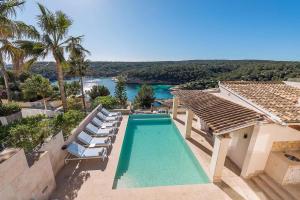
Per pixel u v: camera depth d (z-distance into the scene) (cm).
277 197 630
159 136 1277
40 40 1282
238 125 632
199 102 998
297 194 615
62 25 1286
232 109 783
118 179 793
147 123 1535
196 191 672
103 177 742
